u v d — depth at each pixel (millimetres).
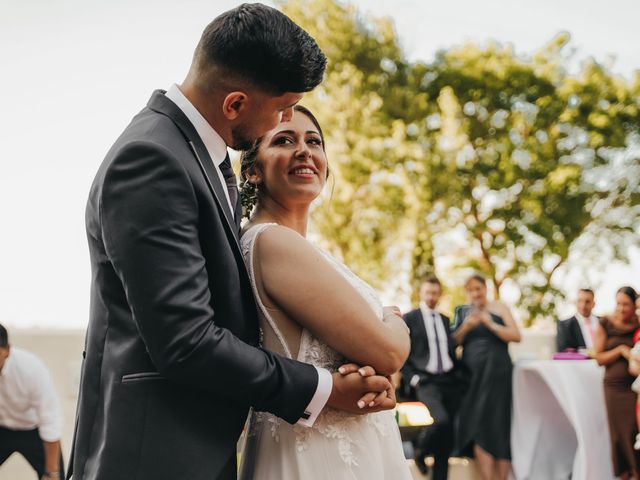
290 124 1860
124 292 1421
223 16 1511
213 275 1452
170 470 1378
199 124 1517
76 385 6598
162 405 1394
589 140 19047
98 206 1400
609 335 5828
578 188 18938
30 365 4410
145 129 1439
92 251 1468
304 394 1470
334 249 14773
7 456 4477
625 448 5621
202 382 1357
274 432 1643
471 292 6418
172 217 1350
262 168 1867
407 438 5219
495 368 6168
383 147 15172
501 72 19141
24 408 4434
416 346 6336
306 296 1584
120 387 1397
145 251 1321
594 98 18922
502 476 6016
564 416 6082
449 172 16828
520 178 18750
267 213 1880
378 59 16781
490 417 6102
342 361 1658
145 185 1346
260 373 1401
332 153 14812
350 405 1554
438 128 17516
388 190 15250
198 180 1431
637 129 19047
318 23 16547
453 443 5996
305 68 1490
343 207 14523
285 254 1617
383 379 1583
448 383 6234
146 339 1330
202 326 1341
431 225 17500
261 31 1462
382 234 15211
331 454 1617
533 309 19359
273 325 1637
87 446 1438
